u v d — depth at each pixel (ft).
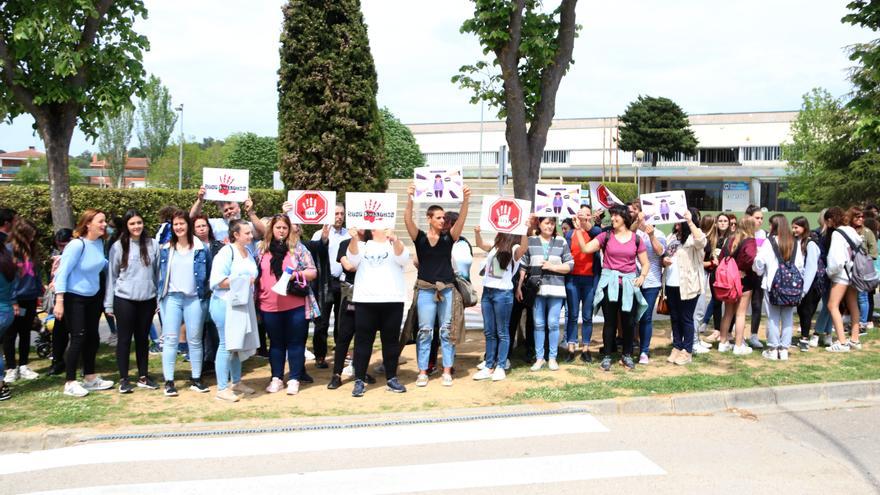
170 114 200.85
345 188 52.54
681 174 173.27
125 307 24.04
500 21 30.25
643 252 26.86
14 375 25.88
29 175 252.62
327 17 51.62
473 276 58.70
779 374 26.40
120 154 187.11
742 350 30.14
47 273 45.65
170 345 24.06
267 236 24.58
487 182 86.79
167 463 18.11
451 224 25.16
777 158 185.88
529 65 32.27
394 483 16.74
